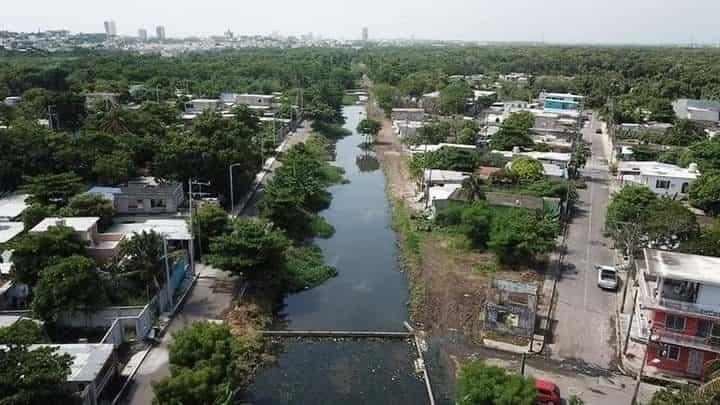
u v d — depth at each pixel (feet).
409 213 219.20
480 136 317.63
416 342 127.34
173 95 430.20
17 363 79.00
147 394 102.12
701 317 106.32
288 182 222.89
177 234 158.81
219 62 635.25
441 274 163.02
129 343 118.32
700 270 109.50
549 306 141.28
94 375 93.35
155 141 251.80
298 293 156.25
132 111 300.61
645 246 159.74
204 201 208.13
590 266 167.53
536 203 197.57
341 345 127.85
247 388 110.63
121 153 225.97
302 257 174.70
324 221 212.43
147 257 129.18
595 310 140.36
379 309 147.02
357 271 172.14
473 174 225.76
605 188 253.85
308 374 116.16
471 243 183.21
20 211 181.57
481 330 132.16
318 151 316.81
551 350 122.42
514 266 166.09
